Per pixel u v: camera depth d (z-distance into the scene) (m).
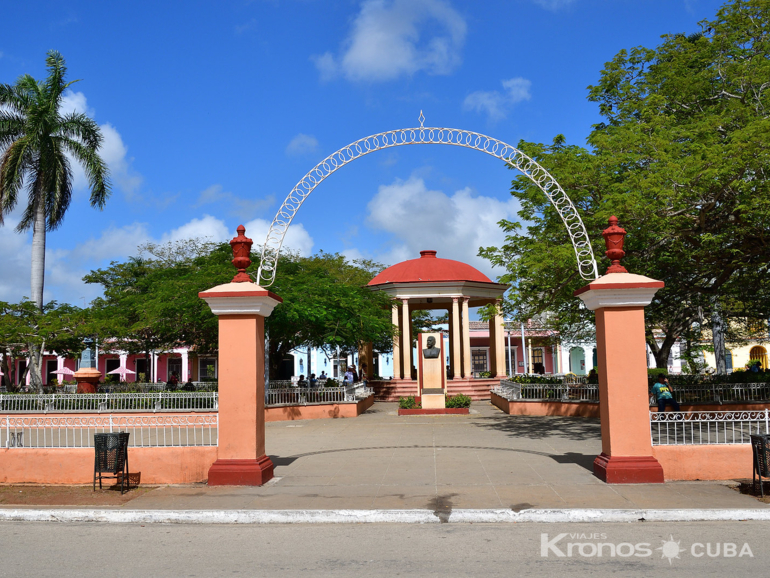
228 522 7.29
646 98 15.22
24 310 22.59
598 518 7.07
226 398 9.16
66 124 25.55
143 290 30.38
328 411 21.44
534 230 14.74
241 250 9.48
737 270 16.47
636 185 12.41
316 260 34.44
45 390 24.52
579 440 13.68
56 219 25.39
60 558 5.92
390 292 29.86
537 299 14.94
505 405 21.69
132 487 9.03
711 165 11.78
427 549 6.02
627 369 8.87
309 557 5.82
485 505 7.48
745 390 17.64
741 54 15.84
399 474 9.68
